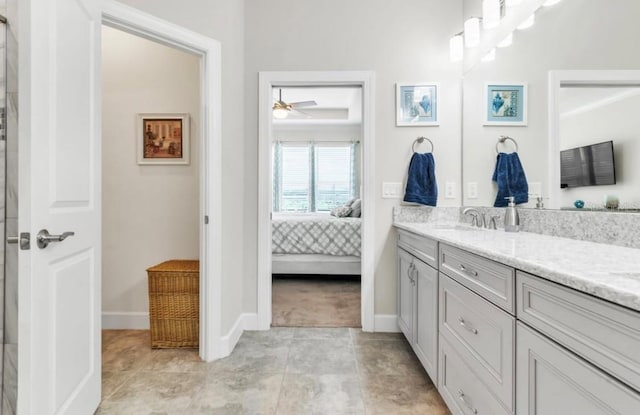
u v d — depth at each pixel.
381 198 2.46
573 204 1.41
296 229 3.88
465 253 1.29
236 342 2.25
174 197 2.48
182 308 2.16
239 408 1.53
